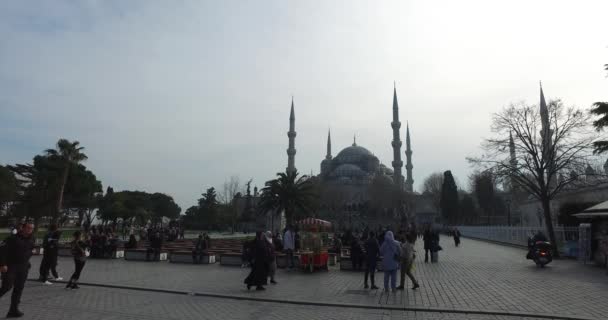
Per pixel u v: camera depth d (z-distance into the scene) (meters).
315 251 20.66
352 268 21.27
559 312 10.78
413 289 14.70
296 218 56.25
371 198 116.75
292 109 130.12
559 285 15.38
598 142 25.09
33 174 62.50
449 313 10.85
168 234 46.66
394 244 14.21
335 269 21.88
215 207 97.62
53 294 13.54
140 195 90.44
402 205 110.94
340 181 138.88
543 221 57.41
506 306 11.54
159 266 22.97
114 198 74.50
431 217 131.38
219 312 10.91
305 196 55.88
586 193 43.00
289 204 55.22
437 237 25.59
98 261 25.64
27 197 56.59
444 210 102.56
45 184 55.69
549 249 21.81
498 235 51.47
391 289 14.54
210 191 104.81
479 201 92.88
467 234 76.69
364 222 111.44
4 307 11.34
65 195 65.69
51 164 54.47
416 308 11.25
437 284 15.85
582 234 24.23
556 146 31.94
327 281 17.09
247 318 10.23
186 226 105.94
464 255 30.80
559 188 32.19
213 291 14.23
